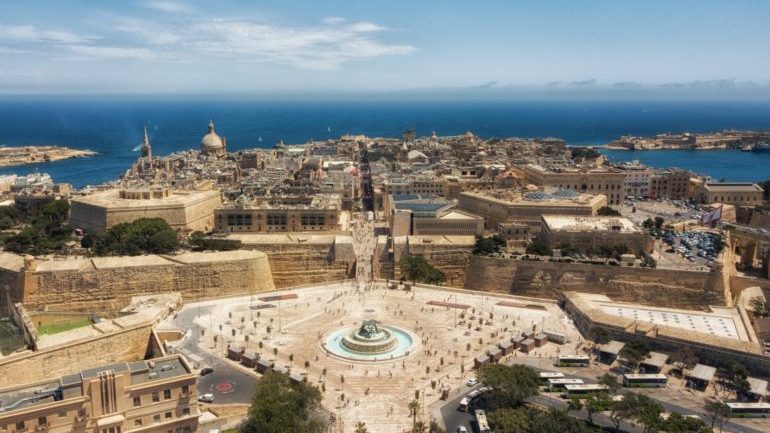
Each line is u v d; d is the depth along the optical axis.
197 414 167.25
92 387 150.88
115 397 154.00
